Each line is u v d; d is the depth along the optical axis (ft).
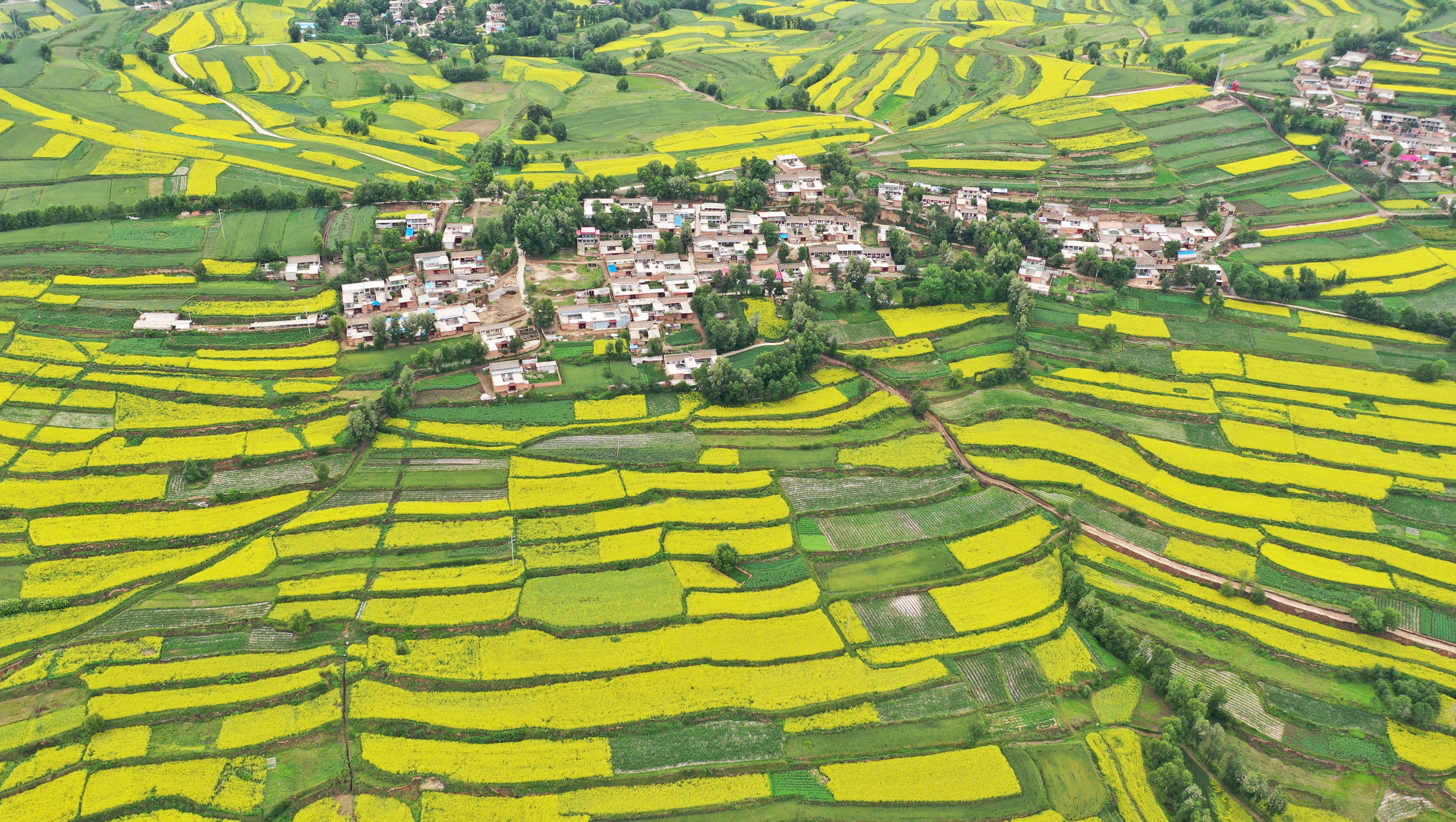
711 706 384.47
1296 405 590.55
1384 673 412.16
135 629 403.34
